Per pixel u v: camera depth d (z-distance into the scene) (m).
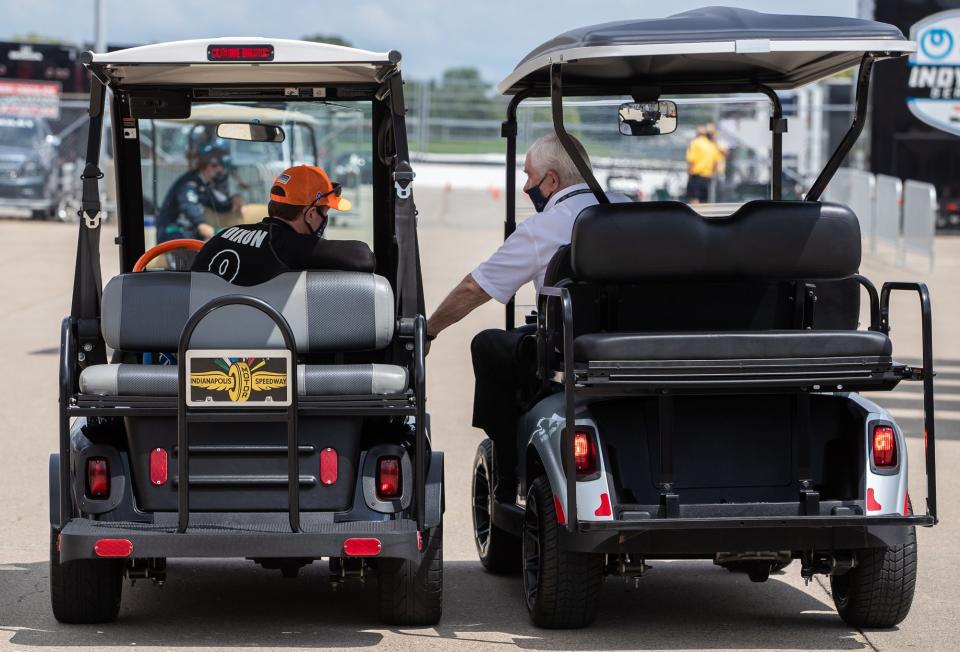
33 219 79.12
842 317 15.14
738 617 15.93
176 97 17.72
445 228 71.56
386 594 14.95
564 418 14.76
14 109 78.44
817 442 14.88
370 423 15.12
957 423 29.33
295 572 15.48
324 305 14.42
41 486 22.52
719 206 22.12
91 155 14.34
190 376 13.42
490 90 97.62
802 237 14.48
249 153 29.72
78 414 13.75
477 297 16.53
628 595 17.12
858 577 14.91
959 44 72.62
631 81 18.86
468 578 17.89
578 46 14.43
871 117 73.62
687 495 14.57
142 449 14.02
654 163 63.09
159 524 13.85
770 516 14.07
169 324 14.31
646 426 14.57
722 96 20.09
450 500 22.50
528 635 14.86
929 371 13.84
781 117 19.09
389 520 14.07
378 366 14.16
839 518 13.86
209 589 17.22
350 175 34.88
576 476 14.11
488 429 17.16
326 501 14.05
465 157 97.94
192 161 29.48
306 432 14.02
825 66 17.44
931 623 15.48
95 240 14.43
